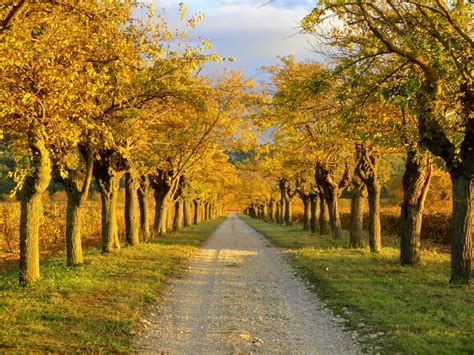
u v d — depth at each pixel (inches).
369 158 804.6
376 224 819.4
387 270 590.2
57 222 1194.0
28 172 421.1
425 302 400.2
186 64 488.4
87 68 348.2
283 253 899.4
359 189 909.8
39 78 337.7
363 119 550.9
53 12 334.3
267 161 1162.6
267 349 297.6
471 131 462.0
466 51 437.4
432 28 436.8
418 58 434.6
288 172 1309.1
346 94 541.3
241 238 1370.6
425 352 266.1
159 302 435.2
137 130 696.4
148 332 333.1
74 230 602.5
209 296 475.8
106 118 518.3
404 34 435.2
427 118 456.4
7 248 1056.2
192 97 625.9
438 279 516.4
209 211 3523.6
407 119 591.8
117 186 776.9
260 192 2581.2
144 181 1058.7
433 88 440.1
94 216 1464.1
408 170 636.1
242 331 340.5
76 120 402.6
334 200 1144.8
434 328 319.0
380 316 353.1
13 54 299.7
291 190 2030.0
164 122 790.5
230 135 1005.8
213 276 612.4
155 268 617.6
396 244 1066.7
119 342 297.7
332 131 623.2
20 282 445.4
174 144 895.1
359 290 461.4
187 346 303.1
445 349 271.1
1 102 320.8
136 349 291.9
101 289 443.8
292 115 663.8
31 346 267.4
